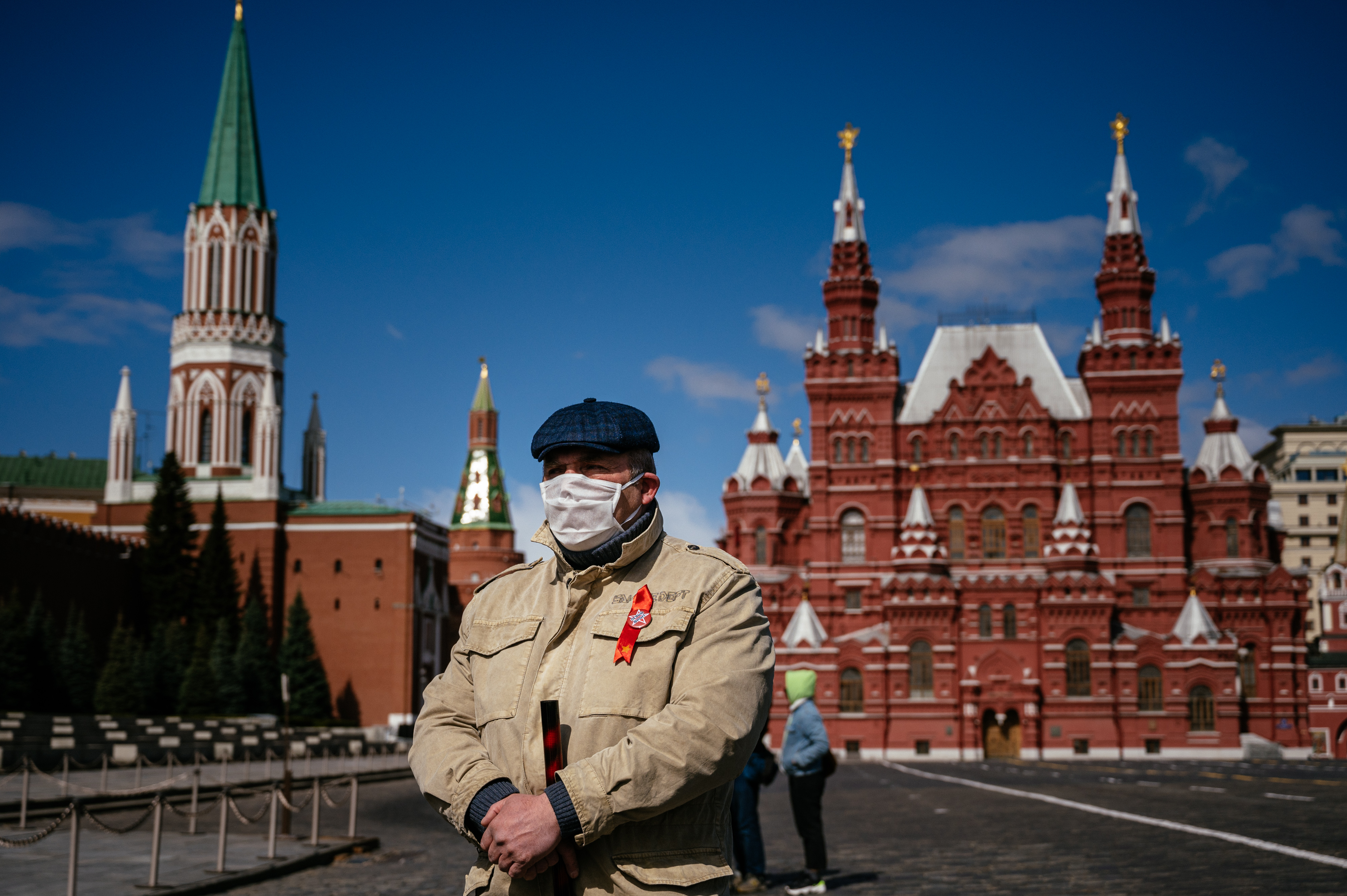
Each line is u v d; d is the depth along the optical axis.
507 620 5.75
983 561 100.62
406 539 105.56
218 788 41.75
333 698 104.06
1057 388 104.69
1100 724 93.81
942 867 20.81
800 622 97.06
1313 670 106.06
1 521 81.31
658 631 5.38
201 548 104.69
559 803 4.94
